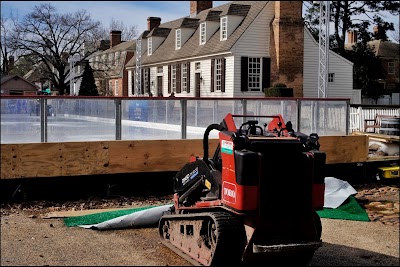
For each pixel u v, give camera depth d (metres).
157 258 5.91
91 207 8.52
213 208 5.57
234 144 5.09
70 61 37.34
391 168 11.19
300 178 5.22
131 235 6.91
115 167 9.15
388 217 8.21
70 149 8.80
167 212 6.79
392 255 6.23
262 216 5.12
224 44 27.31
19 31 38.94
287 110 11.33
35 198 8.84
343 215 8.20
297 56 26.95
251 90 26.94
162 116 10.17
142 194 9.53
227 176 5.20
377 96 38.81
